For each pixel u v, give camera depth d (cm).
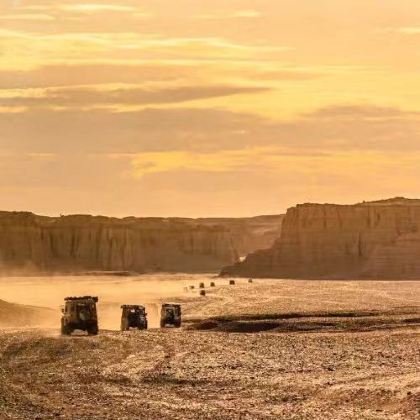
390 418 10781
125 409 11488
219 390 12900
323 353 16250
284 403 11912
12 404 11738
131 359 15662
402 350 16525
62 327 18888
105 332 19500
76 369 14712
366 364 14900
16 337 18175
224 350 16675
